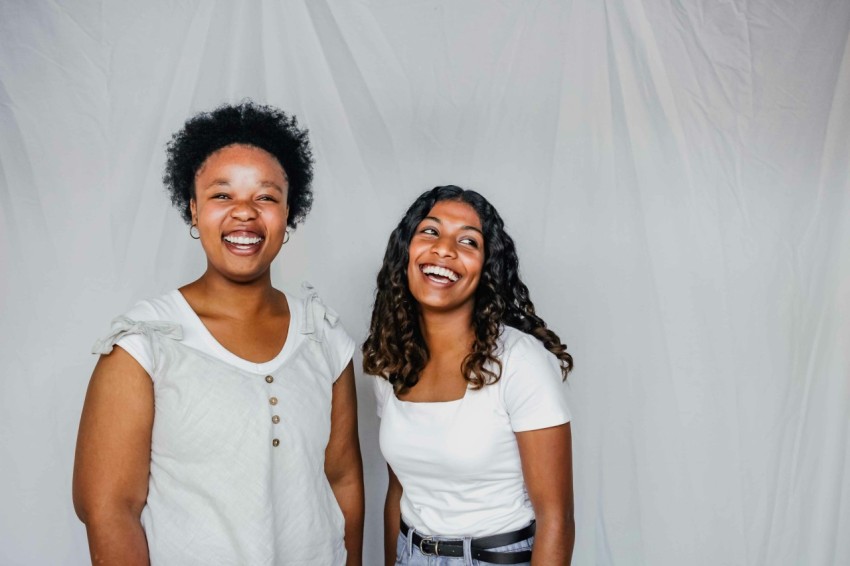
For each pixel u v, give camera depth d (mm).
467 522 1469
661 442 2146
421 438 1481
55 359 2072
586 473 2164
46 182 2070
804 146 2066
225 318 1387
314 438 1399
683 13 2078
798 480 2131
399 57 2135
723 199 2096
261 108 1503
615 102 2104
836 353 2092
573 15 2102
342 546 1521
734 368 2117
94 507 1246
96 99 2074
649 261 2111
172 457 1291
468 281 1509
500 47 2123
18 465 2072
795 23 2053
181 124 2082
